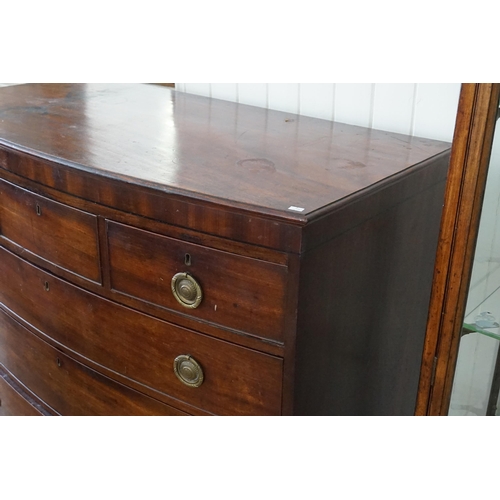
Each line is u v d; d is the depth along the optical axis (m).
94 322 1.41
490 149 1.07
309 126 1.62
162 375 1.34
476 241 1.13
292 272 1.08
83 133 1.49
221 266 1.16
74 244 1.37
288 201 1.10
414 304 1.47
